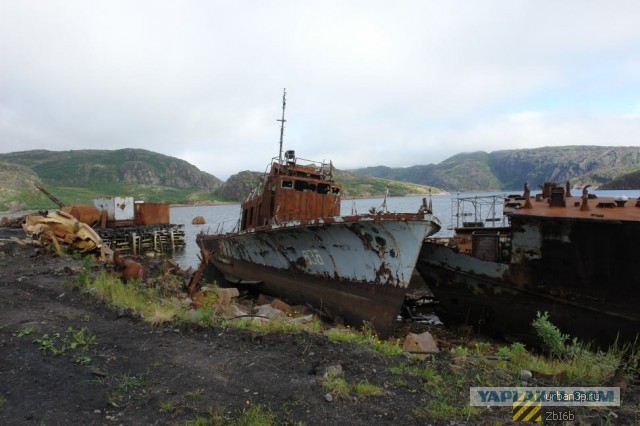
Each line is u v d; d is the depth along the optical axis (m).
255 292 16.48
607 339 9.34
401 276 9.91
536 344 10.71
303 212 15.37
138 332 6.70
